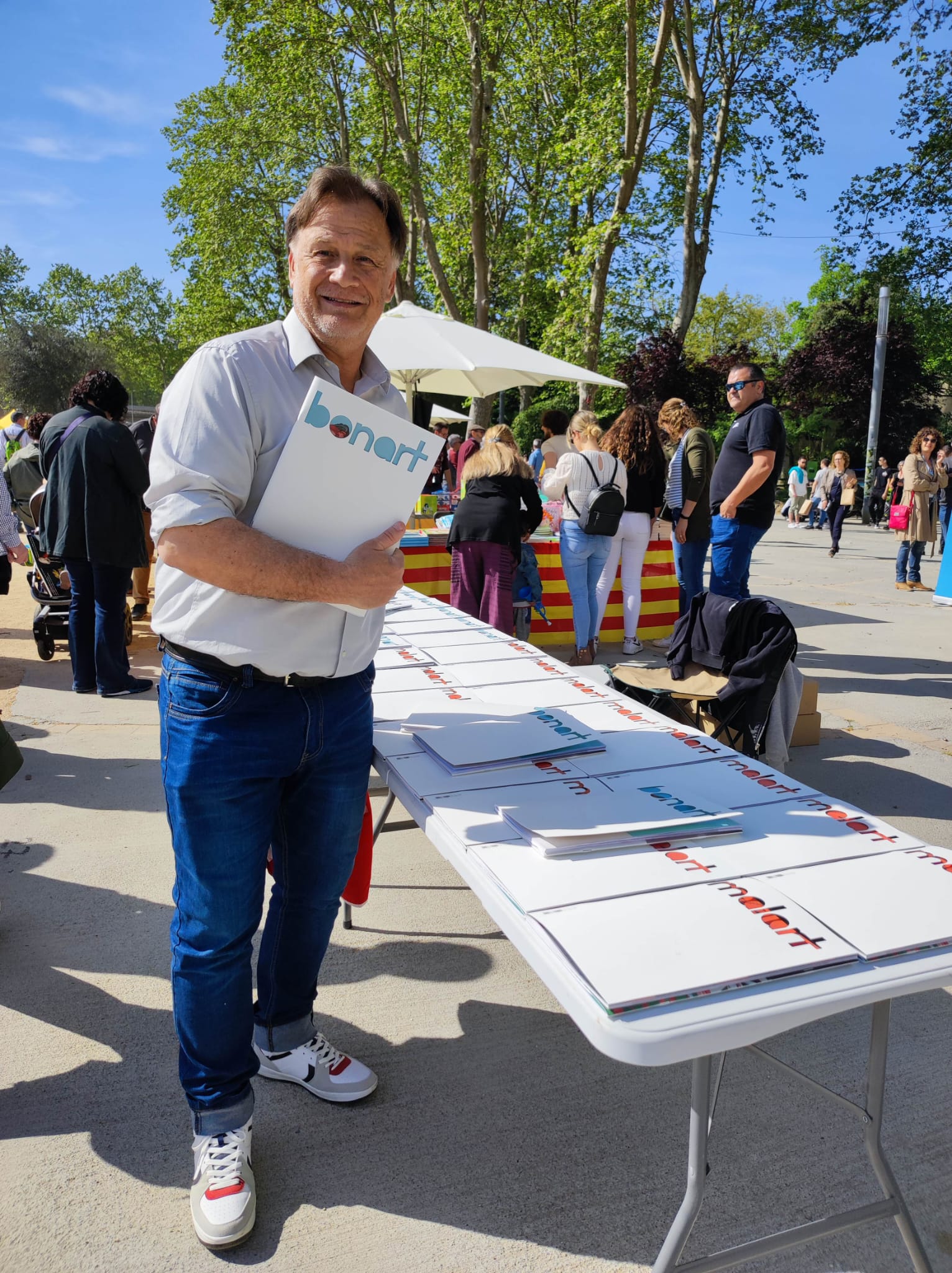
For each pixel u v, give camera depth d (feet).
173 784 5.61
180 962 5.81
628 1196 6.17
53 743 15.03
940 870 5.16
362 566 5.36
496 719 7.86
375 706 8.37
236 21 53.31
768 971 4.12
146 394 217.36
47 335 130.31
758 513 17.24
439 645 11.09
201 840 5.63
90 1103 6.93
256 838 5.78
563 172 58.80
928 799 13.32
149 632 23.65
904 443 95.04
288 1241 5.74
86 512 16.67
